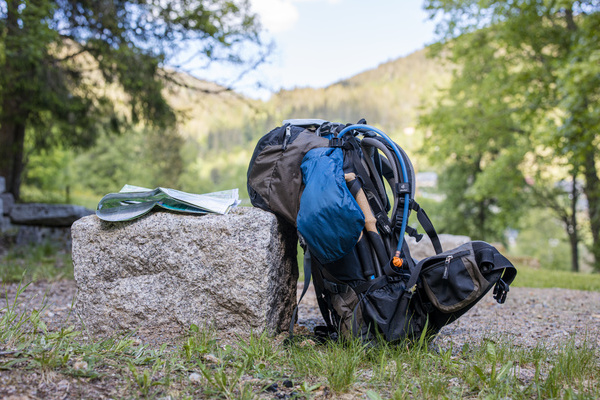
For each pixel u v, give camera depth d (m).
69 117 13.14
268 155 3.14
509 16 15.16
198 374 2.36
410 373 2.49
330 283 2.97
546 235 36.78
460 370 2.54
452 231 27.91
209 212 3.12
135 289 3.09
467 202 27.42
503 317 4.46
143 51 11.70
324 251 2.70
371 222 2.88
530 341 3.42
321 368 2.54
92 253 3.13
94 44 11.42
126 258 3.10
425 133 20.67
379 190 3.06
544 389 2.25
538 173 19.75
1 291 4.89
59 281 5.73
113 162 41.06
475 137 19.94
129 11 11.47
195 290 3.04
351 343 2.72
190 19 11.48
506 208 22.19
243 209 3.13
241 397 2.12
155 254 3.07
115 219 3.12
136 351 2.62
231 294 3.00
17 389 2.01
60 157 31.20
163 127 13.65
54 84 11.80
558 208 22.91
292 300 3.47
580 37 12.11
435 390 2.23
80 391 2.06
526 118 16.72
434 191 28.56
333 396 2.24
